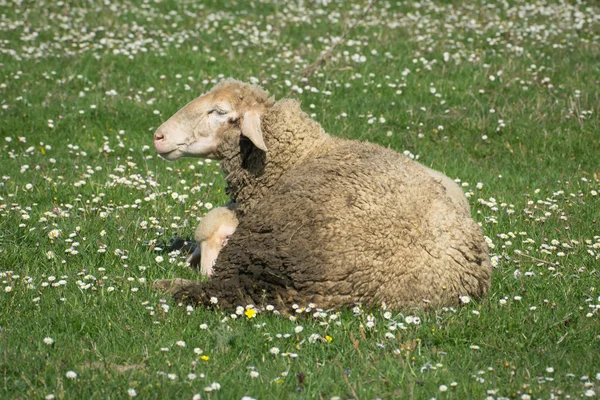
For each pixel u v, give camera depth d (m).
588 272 24.34
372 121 40.16
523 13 60.41
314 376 17.62
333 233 20.14
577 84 45.34
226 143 24.36
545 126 40.59
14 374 17.55
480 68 47.62
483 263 21.88
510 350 19.16
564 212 30.27
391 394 16.91
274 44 53.31
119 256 24.91
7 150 37.75
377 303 20.22
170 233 27.69
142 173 34.41
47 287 22.36
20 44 53.19
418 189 21.39
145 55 50.41
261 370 17.89
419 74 47.50
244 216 22.20
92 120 41.25
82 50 51.59
